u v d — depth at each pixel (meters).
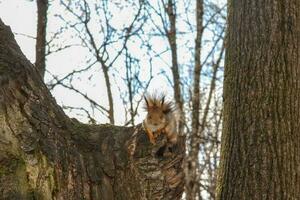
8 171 4.19
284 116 6.40
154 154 4.70
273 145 6.34
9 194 4.12
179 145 4.83
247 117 6.48
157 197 4.68
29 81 4.50
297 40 6.58
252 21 6.68
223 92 6.89
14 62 4.48
